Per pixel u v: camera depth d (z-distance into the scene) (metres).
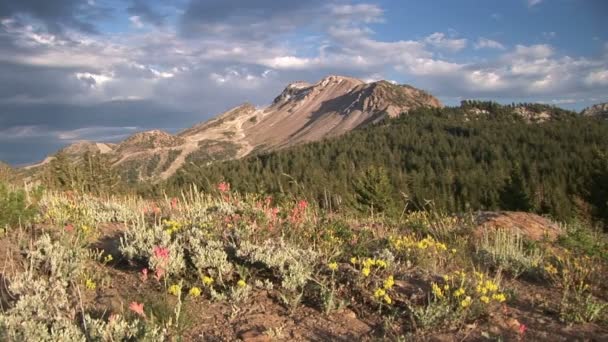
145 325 3.23
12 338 2.97
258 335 3.56
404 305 4.22
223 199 7.14
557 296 4.95
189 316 3.70
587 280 5.62
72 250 4.68
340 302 4.11
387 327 3.79
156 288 4.25
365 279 4.61
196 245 4.77
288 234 5.78
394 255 5.59
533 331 3.95
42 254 4.65
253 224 5.51
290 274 4.41
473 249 7.01
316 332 3.75
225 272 4.50
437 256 5.77
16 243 5.16
